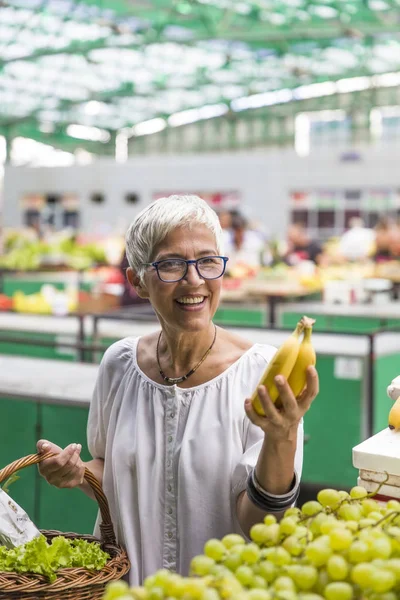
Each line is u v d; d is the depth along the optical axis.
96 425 2.10
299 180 19.98
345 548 1.25
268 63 24.23
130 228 1.89
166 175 21.66
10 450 3.81
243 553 1.27
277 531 1.36
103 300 8.07
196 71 24.50
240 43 21.94
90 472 1.83
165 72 24.31
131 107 30.06
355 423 5.32
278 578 1.22
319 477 5.44
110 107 30.08
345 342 5.63
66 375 4.19
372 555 1.22
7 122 31.23
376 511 1.42
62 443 3.69
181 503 1.86
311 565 1.25
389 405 5.62
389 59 24.06
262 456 1.60
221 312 9.30
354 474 5.33
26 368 4.43
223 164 20.84
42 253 11.75
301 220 20.11
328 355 5.32
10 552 1.62
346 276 10.05
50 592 1.53
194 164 21.22
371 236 11.62
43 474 1.80
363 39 21.80
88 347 4.44
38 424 3.73
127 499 1.93
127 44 20.16
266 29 19.59
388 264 11.16
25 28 18.97
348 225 19.64
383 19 18.22
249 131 31.67
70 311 7.74
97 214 22.61
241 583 1.23
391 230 12.25
